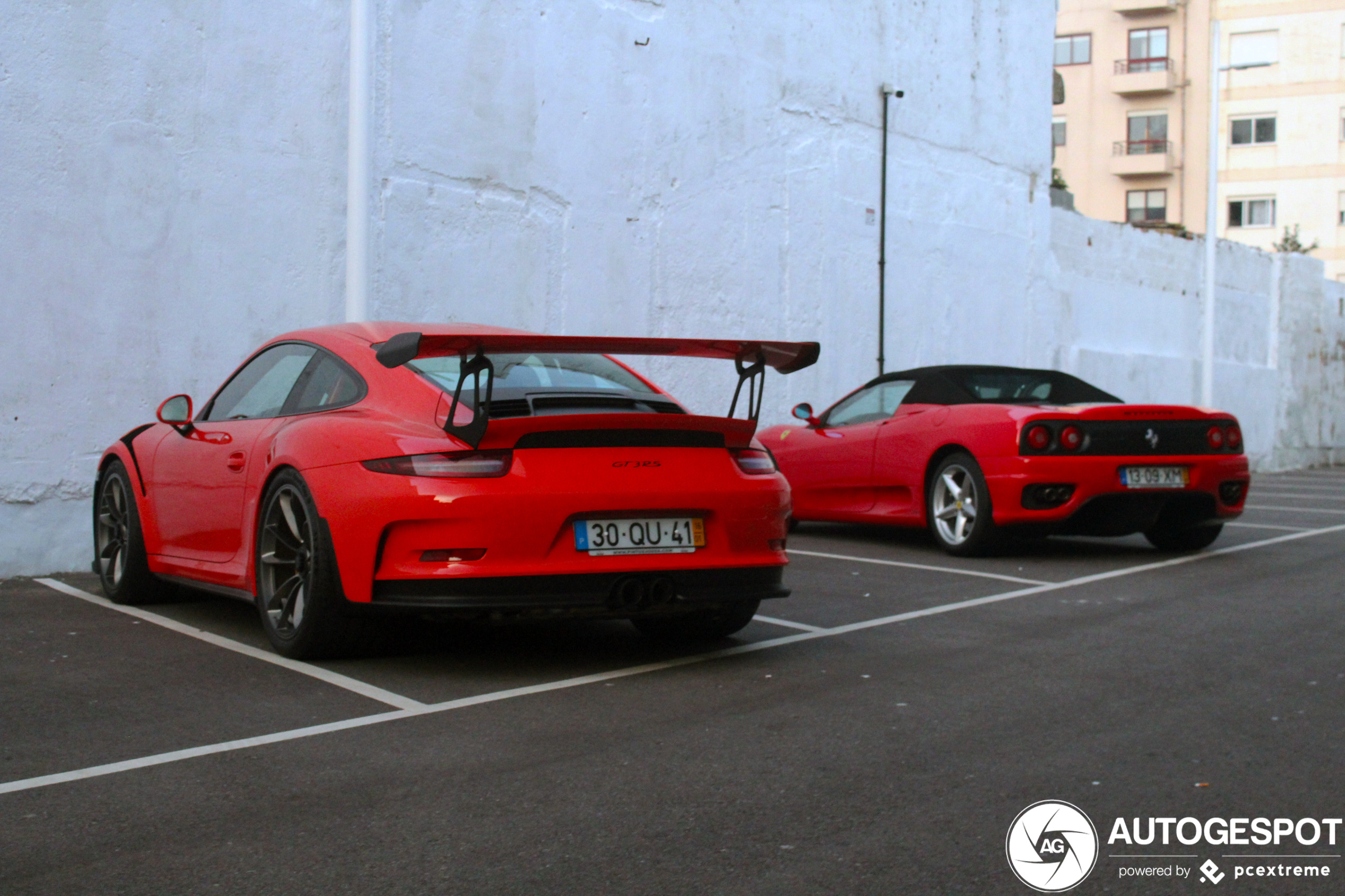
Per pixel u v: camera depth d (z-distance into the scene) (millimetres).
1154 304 16906
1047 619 5188
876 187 12148
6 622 5062
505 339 3652
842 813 2768
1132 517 6844
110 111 6578
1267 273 19469
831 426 8453
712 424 4105
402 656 4395
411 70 8031
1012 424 6836
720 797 2873
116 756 3174
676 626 4695
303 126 7469
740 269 10602
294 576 4250
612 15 9391
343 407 4309
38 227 6312
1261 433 19141
